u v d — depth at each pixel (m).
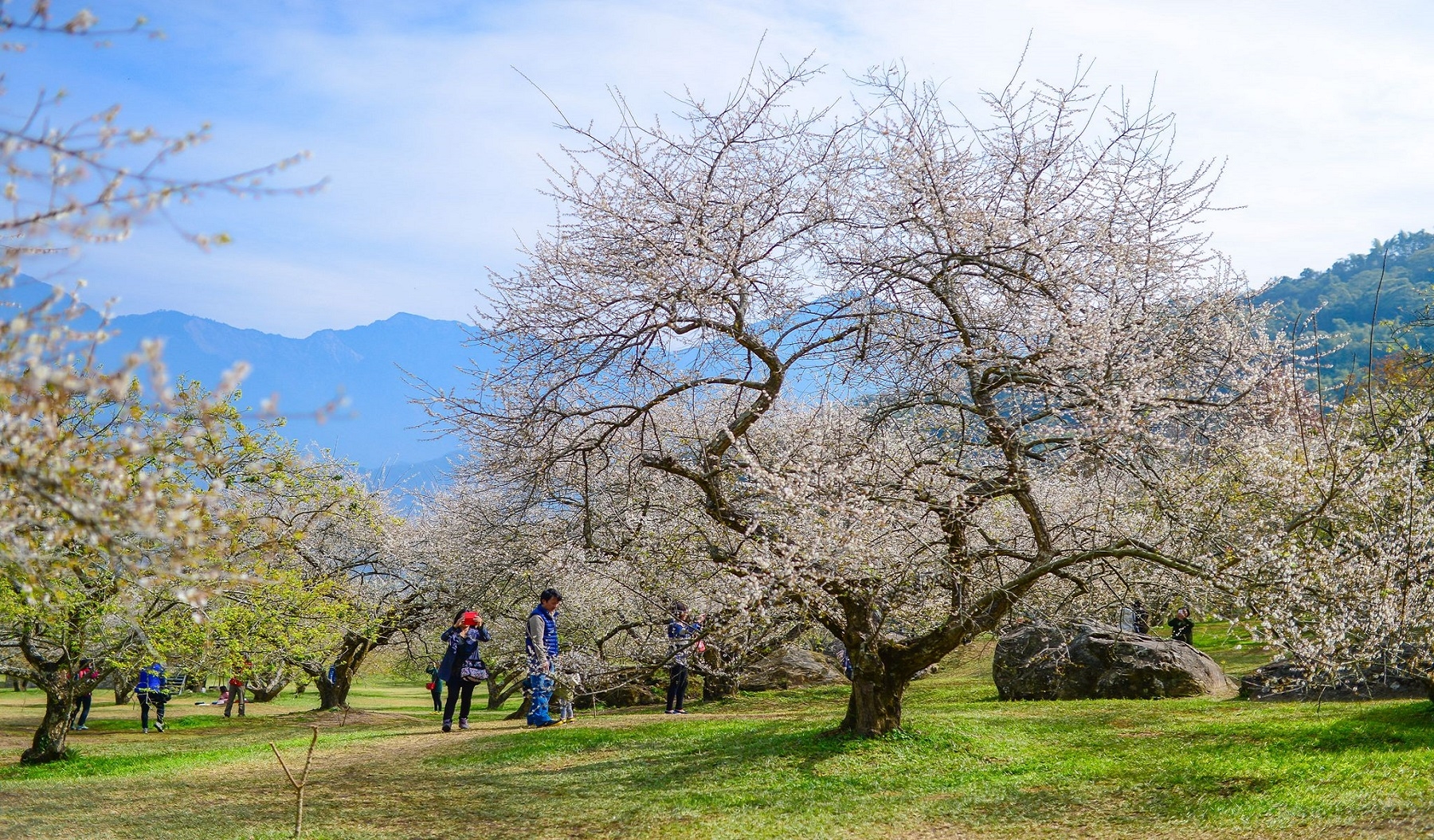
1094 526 11.83
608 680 13.60
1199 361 11.66
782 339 12.38
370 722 22.89
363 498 19.75
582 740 13.98
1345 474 10.12
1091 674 18.42
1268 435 11.34
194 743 18.81
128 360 4.38
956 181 11.76
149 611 14.04
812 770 11.02
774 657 24.14
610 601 19.81
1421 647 9.81
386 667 37.16
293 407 4.39
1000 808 9.22
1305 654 9.23
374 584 26.34
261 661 16.64
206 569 5.27
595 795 10.59
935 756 11.38
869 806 9.51
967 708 16.78
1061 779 10.19
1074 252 11.56
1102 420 10.12
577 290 12.34
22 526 5.32
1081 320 10.49
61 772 13.98
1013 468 11.24
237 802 10.71
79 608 13.36
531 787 11.13
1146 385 10.53
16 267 4.62
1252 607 9.59
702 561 13.04
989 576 12.29
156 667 20.22
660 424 16.72
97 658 14.63
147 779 12.58
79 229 4.25
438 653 27.48
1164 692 17.69
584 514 15.25
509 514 16.77
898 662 12.33
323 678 25.94
